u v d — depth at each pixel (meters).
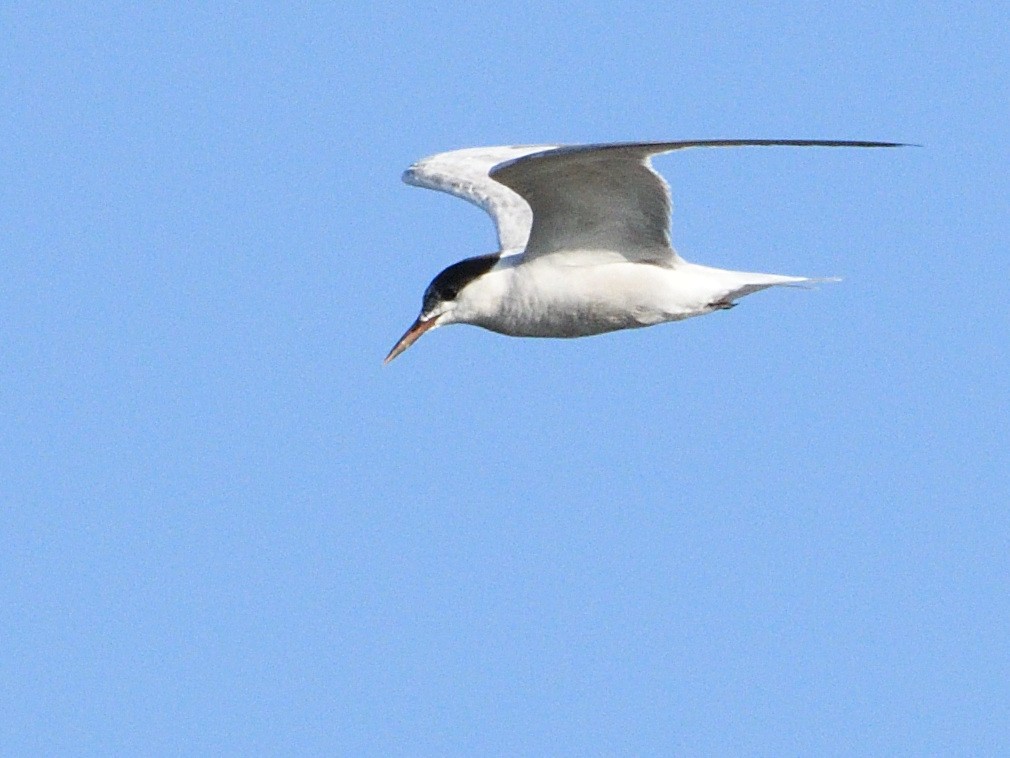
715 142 12.55
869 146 12.27
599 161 14.16
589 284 15.70
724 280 15.97
